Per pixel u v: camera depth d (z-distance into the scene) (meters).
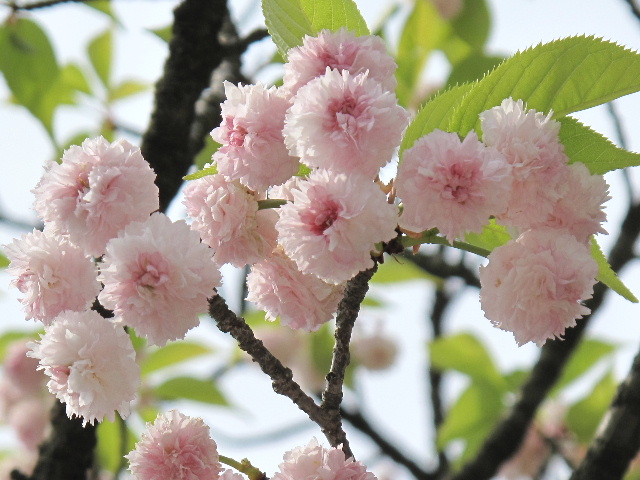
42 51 1.70
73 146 1.03
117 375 1.02
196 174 1.07
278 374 1.05
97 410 1.02
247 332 1.05
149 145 1.26
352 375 1.88
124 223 1.03
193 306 1.01
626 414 1.24
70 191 1.03
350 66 1.04
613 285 1.08
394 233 1.01
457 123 1.07
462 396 1.78
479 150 1.01
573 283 1.02
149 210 1.03
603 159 1.06
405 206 1.01
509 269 1.03
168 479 1.04
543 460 1.86
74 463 1.24
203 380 1.69
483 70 1.68
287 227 1.01
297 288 1.06
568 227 1.03
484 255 1.05
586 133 1.06
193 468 1.04
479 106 1.07
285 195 1.06
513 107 1.03
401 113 1.02
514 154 1.02
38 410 1.90
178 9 1.26
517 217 1.02
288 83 1.05
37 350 1.03
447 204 1.01
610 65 1.07
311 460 1.02
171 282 1.00
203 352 1.69
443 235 1.02
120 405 1.03
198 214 1.05
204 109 1.37
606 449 1.24
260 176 1.04
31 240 1.04
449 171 1.01
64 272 1.04
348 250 1.01
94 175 1.02
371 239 1.01
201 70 1.26
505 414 1.63
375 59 1.04
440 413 2.01
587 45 1.06
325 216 1.01
